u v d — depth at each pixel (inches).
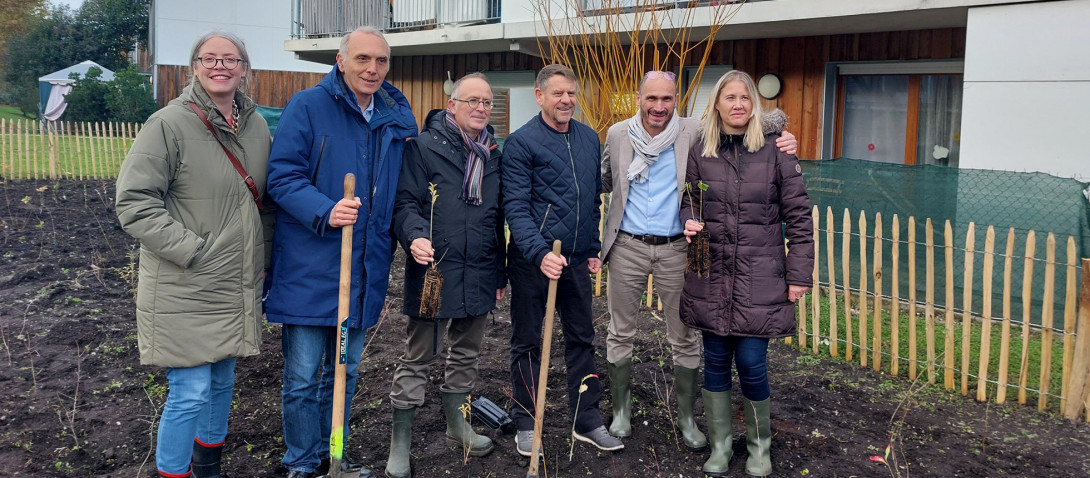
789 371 197.3
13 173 563.8
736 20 322.7
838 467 141.6
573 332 145.5
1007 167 269.6
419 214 131.6
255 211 119.3
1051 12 255.3
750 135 131.3
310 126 120.2
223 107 116.1
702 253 132.4
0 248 328.2
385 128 125.1
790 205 130.4
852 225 257.0
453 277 131.7
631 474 138.8
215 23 1121.4
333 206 115.7
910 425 161.8
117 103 1050.7
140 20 1696.6
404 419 135.0
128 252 332.5
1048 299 168.4
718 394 137.5
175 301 111.7
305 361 124.9
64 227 384.2
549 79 134.6
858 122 362.3
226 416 127.8
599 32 330.0
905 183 247.1
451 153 130.2
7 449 146.0
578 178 138.5
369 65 118.8
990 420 166.1
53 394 173.3
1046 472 141.2
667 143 141.7
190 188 112.7
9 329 219.3
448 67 518.0
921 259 245.4
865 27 328.8
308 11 556.4
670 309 147.8
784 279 132.4
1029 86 262.4
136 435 153.0
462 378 142.7
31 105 1365.7
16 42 1626.5
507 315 244.7
